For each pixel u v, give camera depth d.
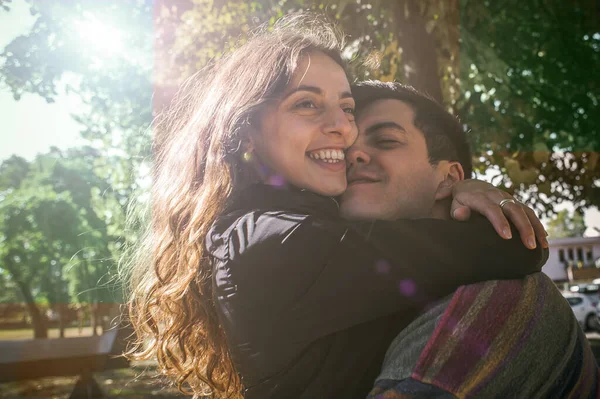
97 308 9.62
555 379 1.13
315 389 1.15
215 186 1.50
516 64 8.90
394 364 1.08
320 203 1.34
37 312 18.31
